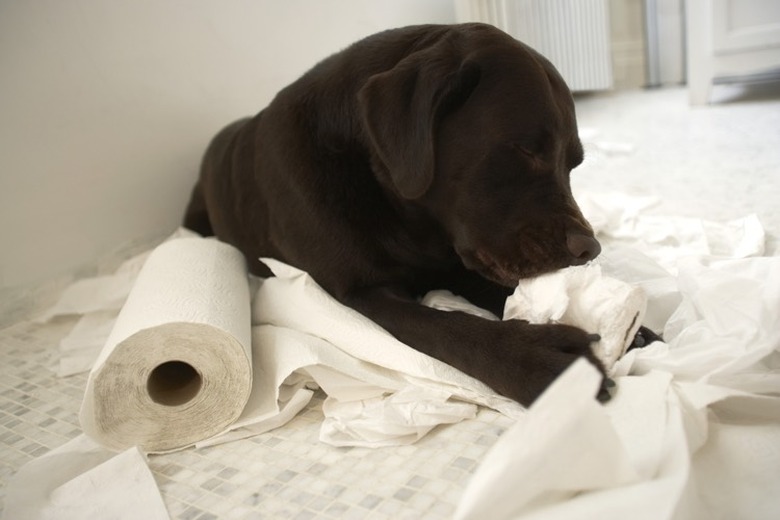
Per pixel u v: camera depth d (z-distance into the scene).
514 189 1.31
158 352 1.25
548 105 1.32
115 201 2.32
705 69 3.94
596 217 2.00
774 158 2.63
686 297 1.31
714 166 2.65
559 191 1.33
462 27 1.44
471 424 1.19
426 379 1.26
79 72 2.18
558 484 0.81
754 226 1.81
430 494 1.02
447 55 1.34
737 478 0.92
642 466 0.89
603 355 1.15
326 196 1.52
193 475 1.19
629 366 1.15
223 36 2.53
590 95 5.02
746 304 1.20
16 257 2.12
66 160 2.19
